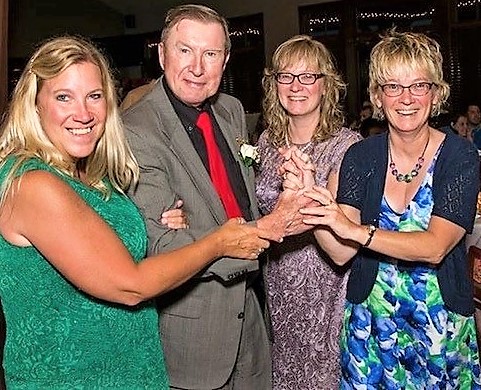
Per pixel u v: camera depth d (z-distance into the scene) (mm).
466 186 2148
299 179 2193
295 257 2709
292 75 2721
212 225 2250
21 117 1798
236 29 13055
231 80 13195
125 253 1788
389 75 2158
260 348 2529
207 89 2287
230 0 13039
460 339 2271
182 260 1910
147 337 1916
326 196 2172
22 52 13164
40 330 1749
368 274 2285
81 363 1776
